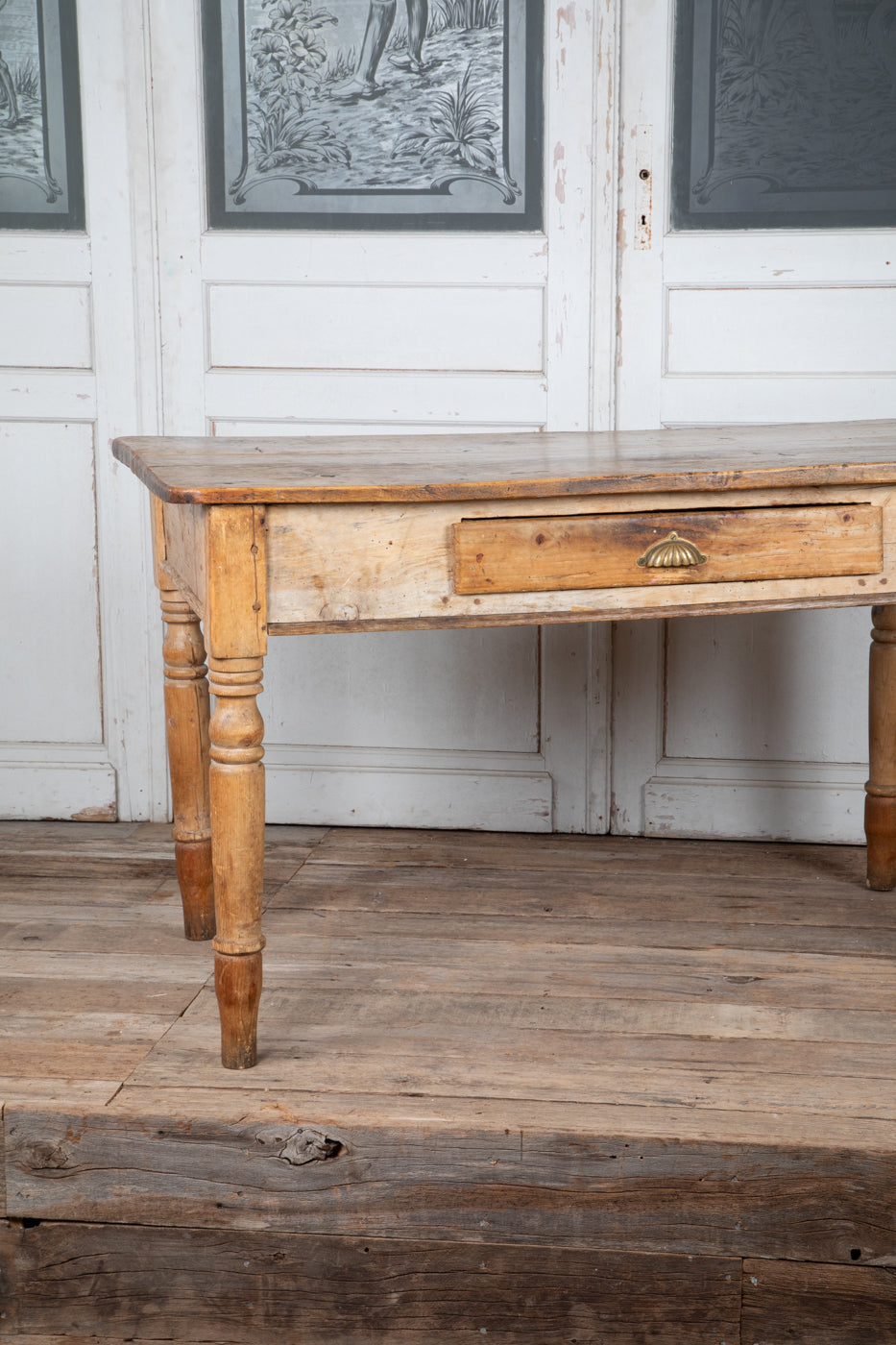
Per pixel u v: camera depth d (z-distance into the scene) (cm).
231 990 163
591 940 212
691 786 268
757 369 256
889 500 166
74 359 263
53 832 272
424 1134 151
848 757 264
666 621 263
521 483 154
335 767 275
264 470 166
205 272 260
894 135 247
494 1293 154
